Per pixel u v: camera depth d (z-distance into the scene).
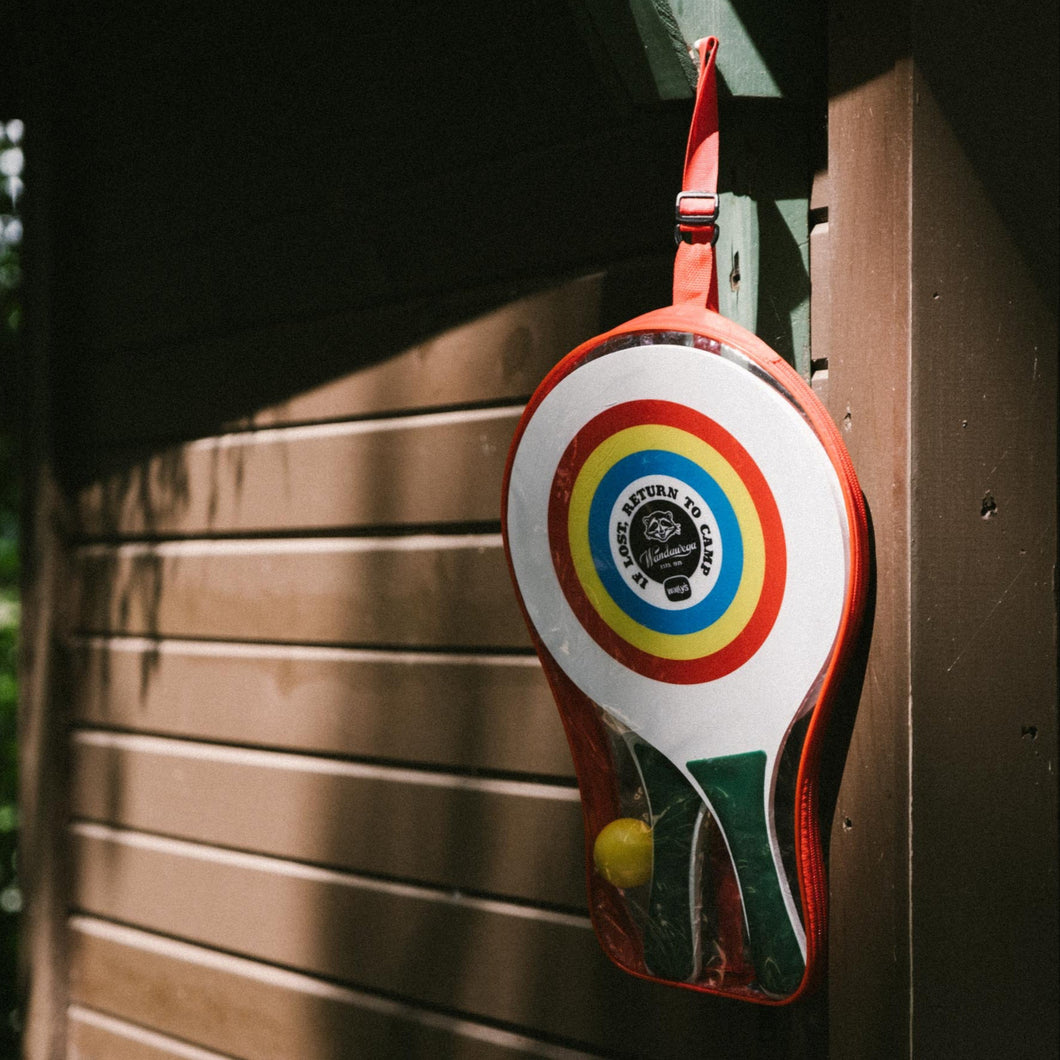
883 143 1.42
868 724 1.42
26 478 2.80
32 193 2.74
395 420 2.04
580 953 1.77
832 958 1.45
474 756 1.91
